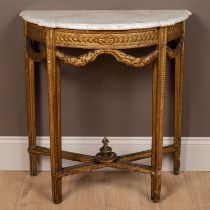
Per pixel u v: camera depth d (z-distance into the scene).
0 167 3.22
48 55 2.64
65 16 2.75
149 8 2.96
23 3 2.96
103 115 3.13
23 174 3.18
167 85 3.09
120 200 2.92
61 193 2.89
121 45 2.58
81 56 2.61
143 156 2.99
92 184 3.06
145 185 3.05
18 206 2.87
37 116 3.14
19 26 2.99
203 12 2.96
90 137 3.16
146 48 3.00
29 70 2.96
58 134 2.86
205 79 3.07
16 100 3.12
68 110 3.12
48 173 3.19
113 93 3.10
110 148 2.92
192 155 3.19
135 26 2.55
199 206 2.87
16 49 3.03
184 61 3.04
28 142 3.16
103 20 2.62
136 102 3.11
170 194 2.97
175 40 2.94
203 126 3.15
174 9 2.96
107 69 3.06
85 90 3.09
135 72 3.06
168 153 3.12
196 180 3.11
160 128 2.76
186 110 3.12
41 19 2.64
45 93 3.10
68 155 2.99
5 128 3.17
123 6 2.95
